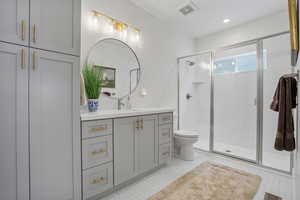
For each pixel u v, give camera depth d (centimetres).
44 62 112
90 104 171
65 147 123
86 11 180
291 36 130
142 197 155
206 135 328
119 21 213
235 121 294
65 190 124
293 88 155
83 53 178
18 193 102
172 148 238
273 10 242
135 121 179
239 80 288
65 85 122
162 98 283
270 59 254
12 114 99
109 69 205
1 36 95
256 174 201
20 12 101
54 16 116
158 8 241
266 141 258
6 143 98
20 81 102
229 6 232
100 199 152
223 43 317
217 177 193
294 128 162
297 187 112
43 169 112
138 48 241
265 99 258
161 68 281
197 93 348
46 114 113
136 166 181
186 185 175
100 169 146
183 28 307
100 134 146
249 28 282
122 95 221
